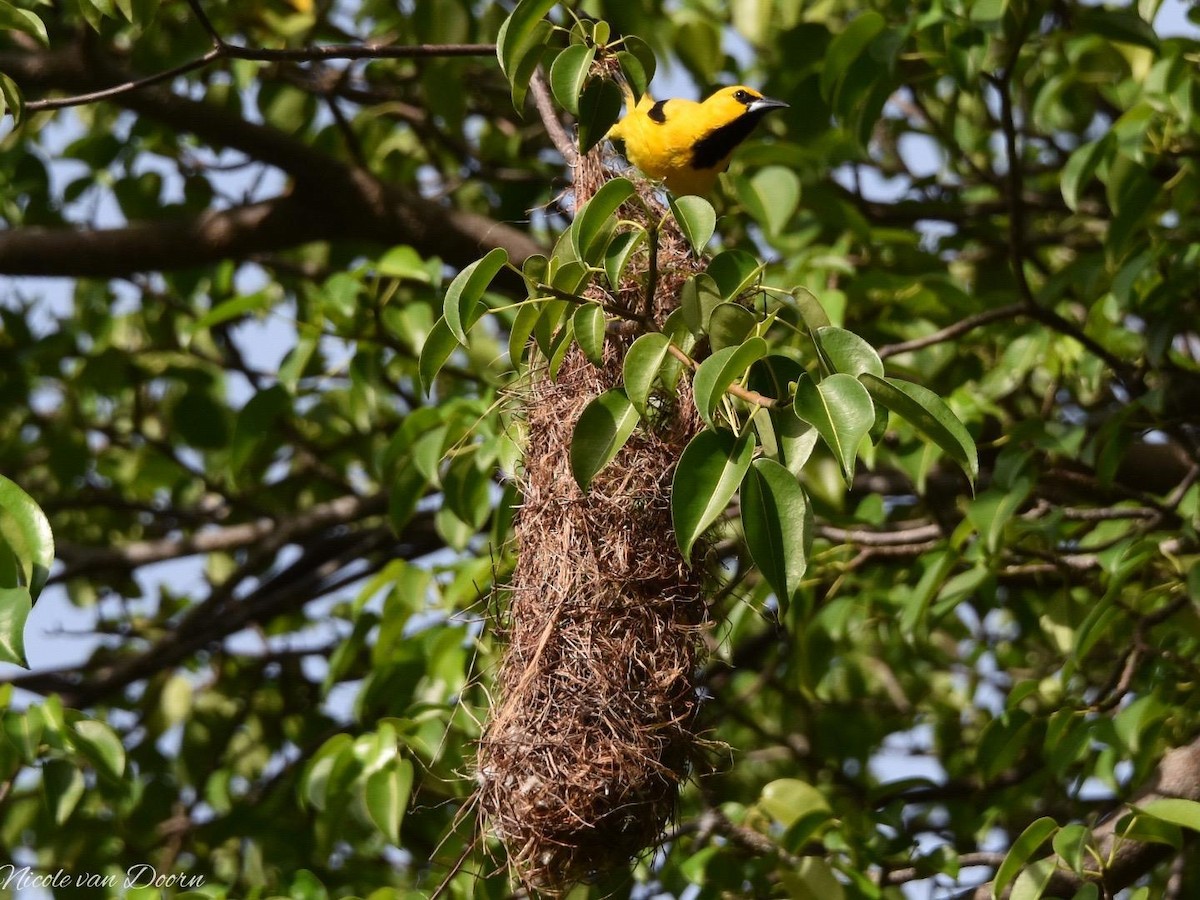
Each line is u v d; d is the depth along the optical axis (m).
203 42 10.77
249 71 10.73
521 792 6.43
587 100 6.14
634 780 6.38
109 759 8.07
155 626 13.75
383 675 9.31
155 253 11.20
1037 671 11.43
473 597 9.02
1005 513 8.19
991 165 12.09
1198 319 9.18
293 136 11.15
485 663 8.34
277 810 11.37
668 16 11.12
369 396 9.72
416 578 9.09
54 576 12.88
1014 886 7.05
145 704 12.80
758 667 12.31
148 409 13.87
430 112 11.72
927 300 9.99
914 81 9.27
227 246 11.21
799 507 4.75
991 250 11.43
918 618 8.47
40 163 12.25
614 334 6.79
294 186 11.09
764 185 9.18
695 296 5.40
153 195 12.20
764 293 5.72
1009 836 10.37
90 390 12.74
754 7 10.95
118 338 13.66
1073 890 7.63
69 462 12.97
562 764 6.39
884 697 12.34
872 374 4.98
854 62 8.73
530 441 6.95
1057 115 11.96
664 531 6.65
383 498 12.50
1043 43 10.40
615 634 6.54
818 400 4.75
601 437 5.40
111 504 13.27
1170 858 8.21
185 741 12.55
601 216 5.40
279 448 13.18
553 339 6.05
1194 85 8.70
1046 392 10.99
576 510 6.64
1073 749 7.76
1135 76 9.54
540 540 6.78
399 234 11.12
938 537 9.27
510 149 12.16
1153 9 8.36
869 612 10.12
